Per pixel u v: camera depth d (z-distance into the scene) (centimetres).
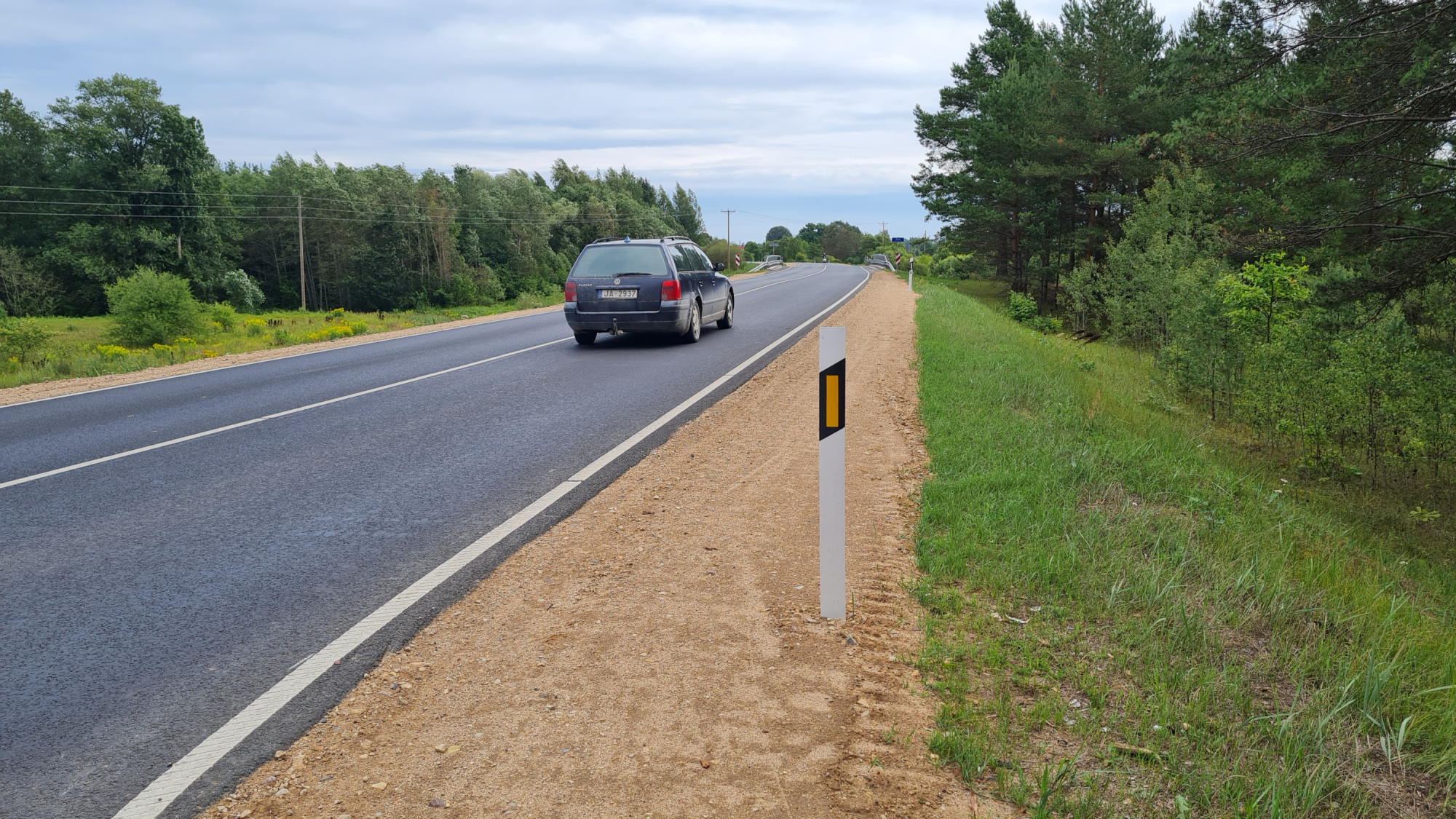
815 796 256
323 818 247
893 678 331
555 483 611
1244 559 487
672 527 510
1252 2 1280
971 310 2245
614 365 1218
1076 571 435
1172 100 3177
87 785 265
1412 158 1169
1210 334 1448
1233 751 290
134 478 645
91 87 6669
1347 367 1116
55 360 1806
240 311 7119
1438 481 1088
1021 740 290
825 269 7900
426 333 1864
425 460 688
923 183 4919
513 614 389
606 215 10575
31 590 428
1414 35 1110
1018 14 4734
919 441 728
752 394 962
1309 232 1331
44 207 6650
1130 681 334
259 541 499
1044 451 674
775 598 404
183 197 6956
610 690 319
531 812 248
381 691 322
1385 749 297
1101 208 3884
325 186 8375
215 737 292
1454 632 471
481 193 9575
